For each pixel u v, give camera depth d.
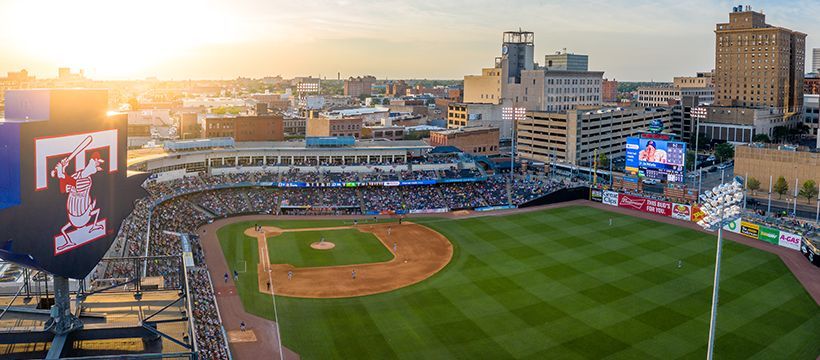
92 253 35.03
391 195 141.00
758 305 78.25
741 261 97.94
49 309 40.81
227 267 93.69
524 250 103.50
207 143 139.38
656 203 132.75
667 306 77.38
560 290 83.06
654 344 66.00
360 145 159.12
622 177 160.00
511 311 75.38
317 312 75.25
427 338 67.50
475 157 173.88
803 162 155.00
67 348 34.47
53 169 31.66
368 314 74.62
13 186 29.44
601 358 62.72
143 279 59.22
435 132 196.38
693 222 125.12
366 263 96.38
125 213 37.66
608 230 118.12
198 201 127.06
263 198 135.00
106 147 35.41
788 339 67.94
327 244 107.75
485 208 138.25
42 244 31.28
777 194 160.75
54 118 31.36
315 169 144.50
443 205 138.12
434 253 102.00
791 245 105.88
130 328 35.97
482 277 88.81
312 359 62.62
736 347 65.69
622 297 80.50
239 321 72.38
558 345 65.69
